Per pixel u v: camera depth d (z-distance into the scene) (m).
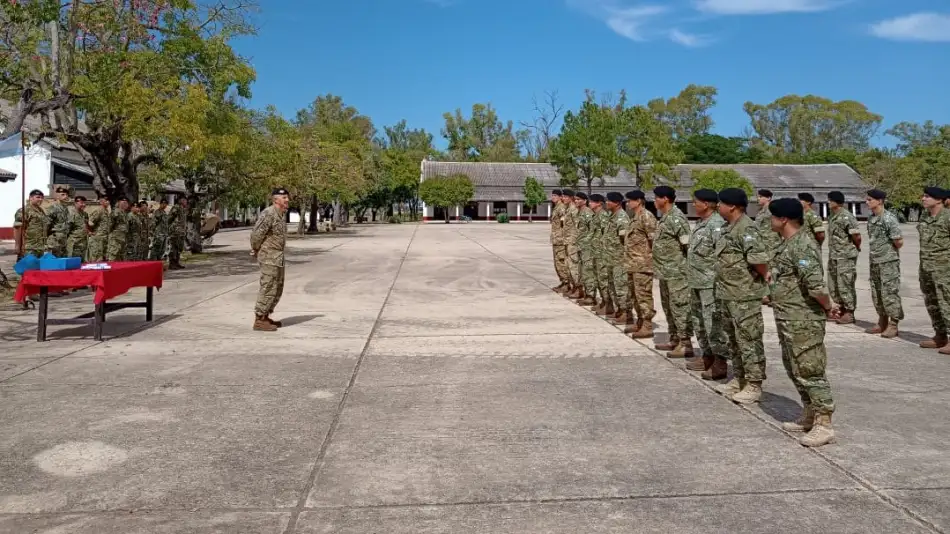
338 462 4.09
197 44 14.50
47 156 29.16
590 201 10.15
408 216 89.75
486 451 4.27
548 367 6.55
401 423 4.84
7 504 3.52
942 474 3.84
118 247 13.74
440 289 13.07
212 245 27.84
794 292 4.34
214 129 15.57
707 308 5.87
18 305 10.63
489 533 3.17
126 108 13.11
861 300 11.23
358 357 7.02
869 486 3.68
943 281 6.95
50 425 4.79
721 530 3.19
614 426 4.75
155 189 20.31
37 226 11.81
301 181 28.75
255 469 3.99
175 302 11.24
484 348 7.46
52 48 12.54
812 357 4.29
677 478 3.82
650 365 6.60
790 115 101.00
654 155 48.38
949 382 5.87
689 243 6.09
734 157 88.94
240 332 8.45
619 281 8.79
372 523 3.29
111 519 3.34
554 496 3.60
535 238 33.88
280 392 5.67
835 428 4.65
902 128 80.94
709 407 5.19
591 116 47.88
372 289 13.09
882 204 7.90
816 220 9.00
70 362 6.76
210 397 5.52
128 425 4.80
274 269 8.46
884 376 6.10
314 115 78.81
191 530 3.22
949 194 6.96
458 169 72.06
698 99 101.81
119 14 13.56
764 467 3.97
